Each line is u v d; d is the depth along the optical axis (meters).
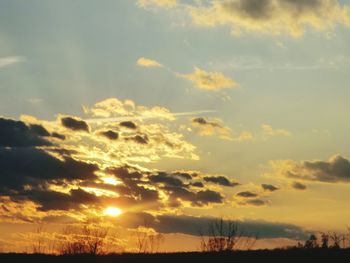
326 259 53.72
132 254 60.53
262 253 57.03
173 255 58.72
